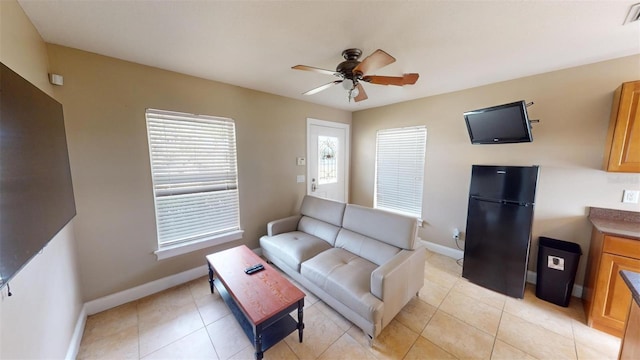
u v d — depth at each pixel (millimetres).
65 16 1373
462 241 3012
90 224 1942
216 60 2029
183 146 2400
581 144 2148
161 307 2094
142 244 2215
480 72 2297
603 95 2025
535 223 2422
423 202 3342
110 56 1936
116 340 1726
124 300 2135
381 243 2254
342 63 1853
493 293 2320
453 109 2943
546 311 2041
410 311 2049
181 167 2406
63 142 1445
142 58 1980
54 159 1272
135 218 2160
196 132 2475
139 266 2213
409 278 1974
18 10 1249
